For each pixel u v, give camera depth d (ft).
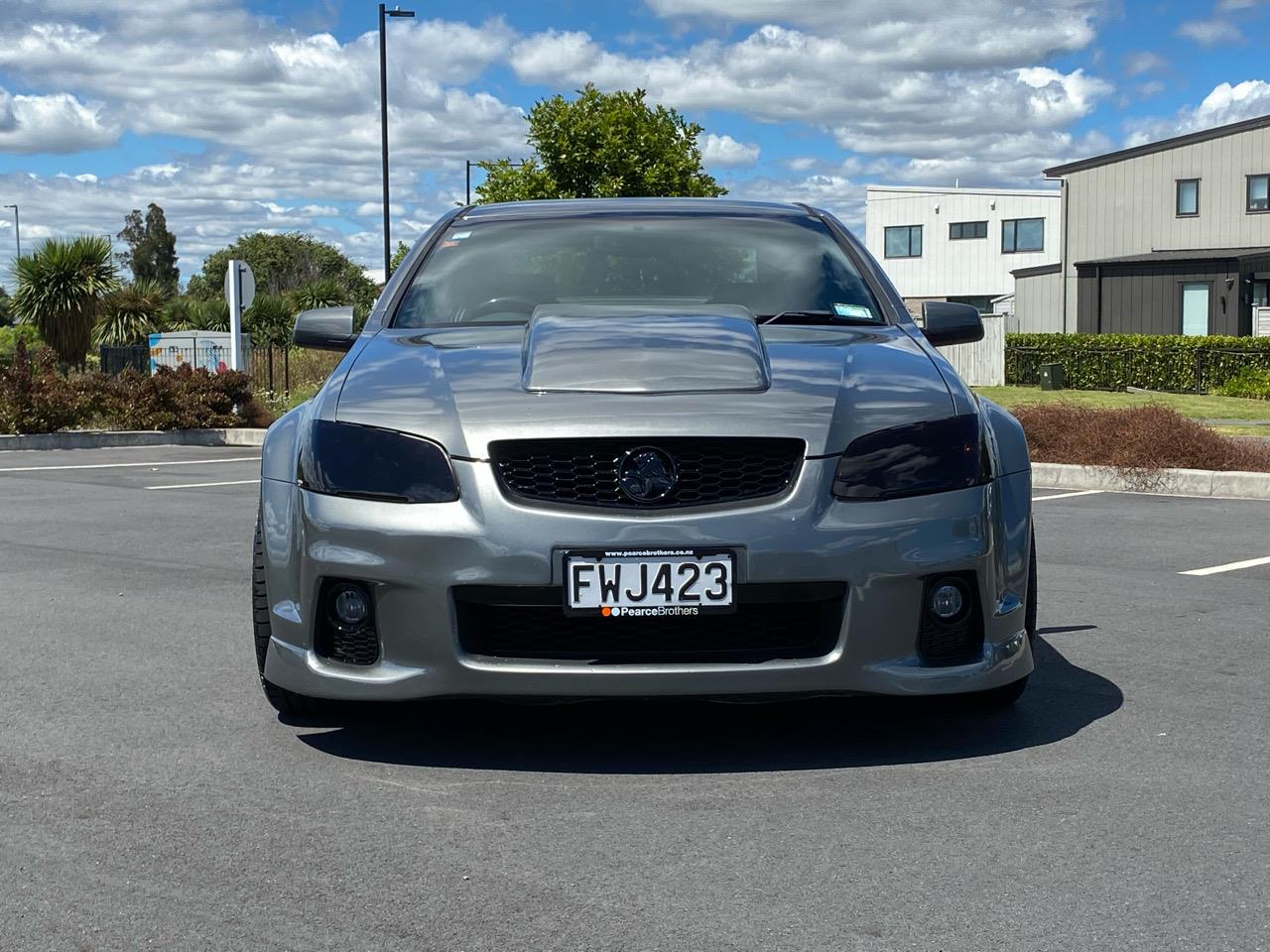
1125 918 8.16
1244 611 17.87
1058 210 159.94
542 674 10.64
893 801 10.30
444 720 12.57
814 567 10.56
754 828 9.75
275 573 11.50
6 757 11.59
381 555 10.77
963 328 14.80
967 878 8.81
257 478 36.86
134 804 10.34
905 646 10.86
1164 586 19.83
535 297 14.37
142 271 343.26
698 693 10.64
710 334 12.35
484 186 78.95
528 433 10.67
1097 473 34.68
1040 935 7.93
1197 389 88.02
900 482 10.89
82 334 94.79
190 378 53.67
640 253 14.97
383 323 14.10
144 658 15.25
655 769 11.12
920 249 168.45
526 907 8.38
